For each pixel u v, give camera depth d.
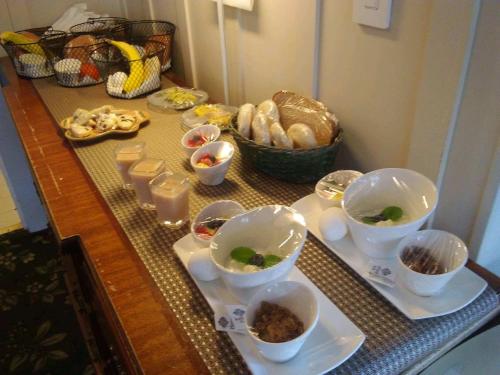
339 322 0.61
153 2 1.71
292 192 0.92
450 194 0.78
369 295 0.67
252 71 1.24
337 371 0.57
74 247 0.87
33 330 1.73
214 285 0.69
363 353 0.58
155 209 0.89
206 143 1.01
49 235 2.26
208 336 0.62
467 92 0.69
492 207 0.71
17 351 1.65
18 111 1.37
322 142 0.92
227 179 0.98
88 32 1.64
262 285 0.62
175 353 0.61
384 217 0.71
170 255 0.77
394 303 0.64
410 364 0.61
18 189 2.14
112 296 0.70
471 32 0.65
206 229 0.76
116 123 1.19
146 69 1.46
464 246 0.64
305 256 0.75
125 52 1.44
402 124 0.83
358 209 0.74
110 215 0.89
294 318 0.58
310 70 1.01
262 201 0.90
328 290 0.68
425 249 0.66
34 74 1.60
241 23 1.21
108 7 1.94
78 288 1.08
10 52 1.59
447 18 0.67
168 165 1.04
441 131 0.74
